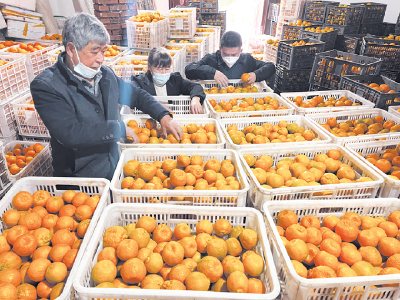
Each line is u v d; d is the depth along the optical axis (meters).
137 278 1.32
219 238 1.50
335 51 5.16
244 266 1.38
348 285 1.27
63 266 1.34
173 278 1.32
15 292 1.25
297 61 5.00
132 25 5.08
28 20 5.73
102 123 1.91
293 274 1.28
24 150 3.46
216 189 1.85
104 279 1.29
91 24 1.67
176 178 1.88
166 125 2.43
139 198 1.85
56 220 1.64
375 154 2.46
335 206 1.78
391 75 5.19
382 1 7.77
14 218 1.60
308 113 3.21
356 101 3.63
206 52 6.58
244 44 8.94
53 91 1.86
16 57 4.57
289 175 2.07
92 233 1.49
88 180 1.82
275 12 8.64
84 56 1.73
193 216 1.74
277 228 1.67
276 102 3.34
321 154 2.31
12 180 2.44
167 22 5.85
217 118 2.96
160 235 1.56
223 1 9.12
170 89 3.24
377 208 1.82
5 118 3.79
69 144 1.87
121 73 4.41
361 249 1.55
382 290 1.31
